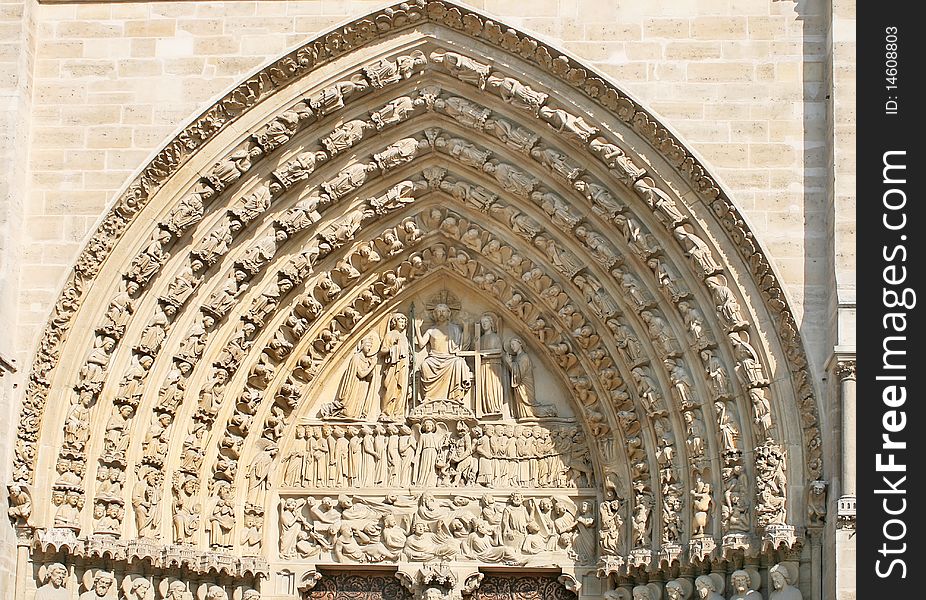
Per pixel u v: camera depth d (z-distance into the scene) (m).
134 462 38.31
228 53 38.09
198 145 38.00
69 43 38.41
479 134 39.16
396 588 40.50
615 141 37.88
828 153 37.03
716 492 37.66
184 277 38.53
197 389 39.25
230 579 39.66
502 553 39.94
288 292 39.91
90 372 37.56
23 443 36.78
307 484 40.75
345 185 39.25
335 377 41.25
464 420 40.66
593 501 40.16
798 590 35.97
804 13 37.81
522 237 39.81
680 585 37.84
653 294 38.59
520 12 38.06
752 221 36.97
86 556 37.25
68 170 37.88
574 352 40.06
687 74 37.66
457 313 41.28
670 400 38.56
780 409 36.69
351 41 38.22
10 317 37.00
